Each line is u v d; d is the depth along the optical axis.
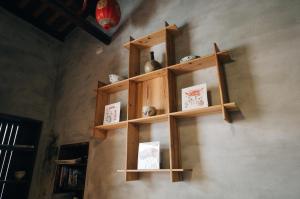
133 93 2.49
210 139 1.90
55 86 3.96
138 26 2.96
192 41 2.33
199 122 2.01
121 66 2.94
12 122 3.37
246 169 1.67
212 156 1.85
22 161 3.35
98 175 2.62
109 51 3.19
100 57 3.29
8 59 3.42
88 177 2.71
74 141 3.11
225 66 2.01
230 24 2.12
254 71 1.84
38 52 3.86
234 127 1.81
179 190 1.94
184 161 1.98
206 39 2.23
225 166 1.77
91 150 2.82
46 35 4.05
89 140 2.91
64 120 3.43
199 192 1.83
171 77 2.23
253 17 2.00
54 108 3.73
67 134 3.27
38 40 3.91
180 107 2.17
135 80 2.50
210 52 2.16
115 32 3.21
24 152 3.39
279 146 1.59
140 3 3.06
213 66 2.10
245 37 1.98
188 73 2.24
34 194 3.24
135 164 2.23
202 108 1.83
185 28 2.44
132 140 2.29
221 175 1.77
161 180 2.08
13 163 3.25
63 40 4.21
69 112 3.41
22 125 3.47
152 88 2.44
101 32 3.13
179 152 2.03
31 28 3.85
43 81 3.80
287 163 1.53
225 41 2.09
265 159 1.61
